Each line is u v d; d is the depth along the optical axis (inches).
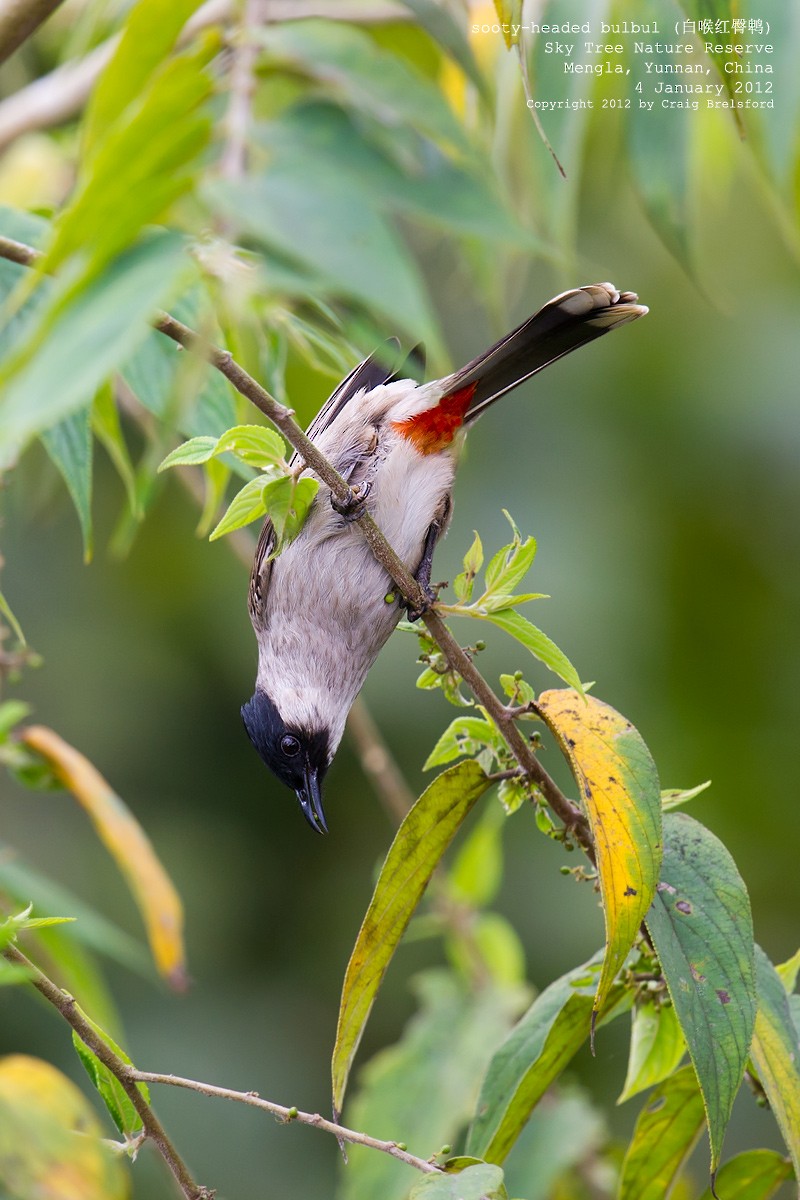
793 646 490.3
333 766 470.9
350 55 217.6
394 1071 279.4
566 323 257.6
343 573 271.0
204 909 468.1
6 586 469.7
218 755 481.7
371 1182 265.6
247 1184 431.5
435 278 398.9
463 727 183.3
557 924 449.1
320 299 196.9
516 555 174.9
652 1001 189.2
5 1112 148.9
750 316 490.0
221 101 236.5
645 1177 201.8
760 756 491.8
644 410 490.9
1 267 206.8
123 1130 163.5
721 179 386.6
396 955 466.9
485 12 296.5
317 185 144.3
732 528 489.4
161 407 203.0
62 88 329.4
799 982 234.5
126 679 476.7
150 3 187.8
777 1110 166.6
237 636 482.3
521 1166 256.8
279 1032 458.0
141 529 480.4
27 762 259.4
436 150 215.9
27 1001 418.3
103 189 129.1
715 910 164.6
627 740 164.1
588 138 374.3
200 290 205.9
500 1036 283.1
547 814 180.2
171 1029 452.4
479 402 267.6
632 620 475.2
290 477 170.2
